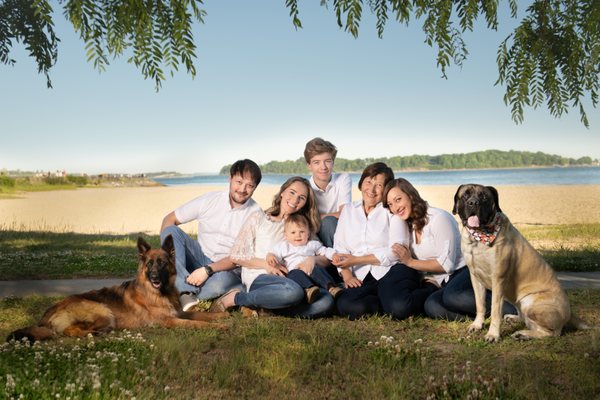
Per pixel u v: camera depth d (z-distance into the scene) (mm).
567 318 5012
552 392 3568
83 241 15062
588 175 105000
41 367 3889
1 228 19078
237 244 6281
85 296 5344
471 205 4785
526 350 4617
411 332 5301
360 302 5809
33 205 35438
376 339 5004
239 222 6672
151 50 4641
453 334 5227
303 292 5762
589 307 6367
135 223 23125
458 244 5898
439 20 5129
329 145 7133
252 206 6746
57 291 7539
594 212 24906
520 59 5695
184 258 6406
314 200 6473
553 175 110562
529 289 5059
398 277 5801
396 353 4461
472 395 3471
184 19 4422
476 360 4328
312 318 5914
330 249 6336
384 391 3650
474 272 5109
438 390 3615
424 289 5918
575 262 10164
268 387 3771
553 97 5727
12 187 61250
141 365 4059
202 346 4641
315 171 7148
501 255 4875
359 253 6211
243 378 3904
